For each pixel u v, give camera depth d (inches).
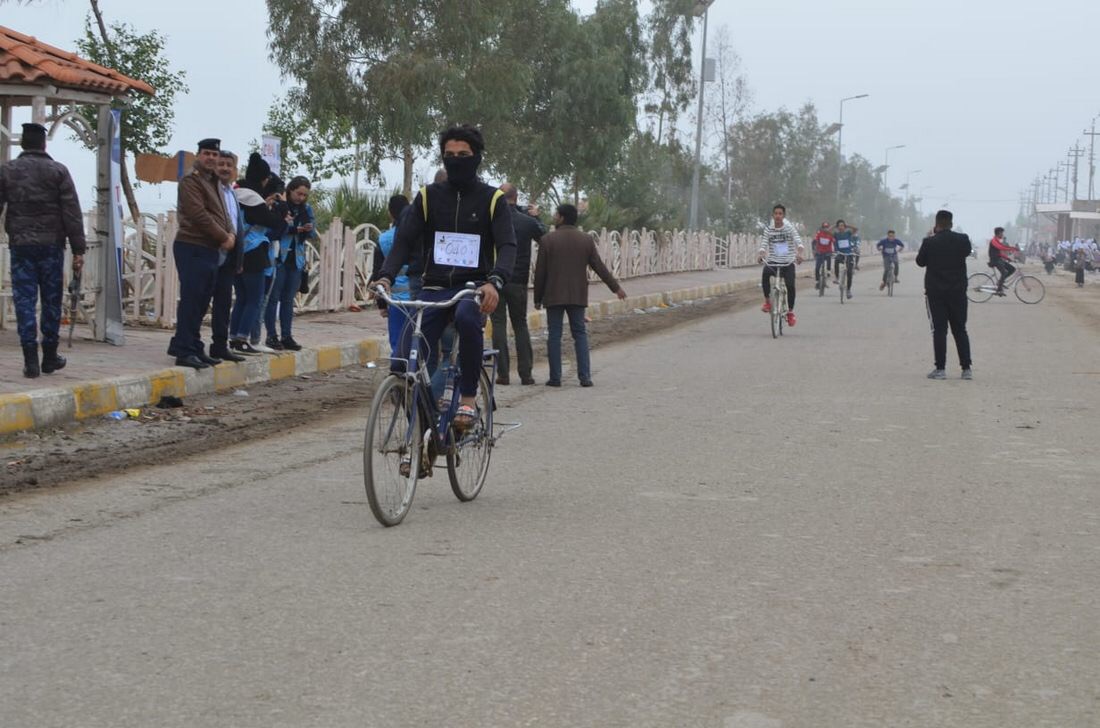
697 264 1765.5
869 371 596.1
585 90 1756.9
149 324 621.6
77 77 514.9
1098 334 850.1
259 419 420.8
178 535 256.4
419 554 242.4
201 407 438.6
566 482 320.8
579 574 228.7
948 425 423.2
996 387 533.6
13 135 564.4
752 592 217.9
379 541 253.0
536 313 840.9
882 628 198.2
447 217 275.4
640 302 1086.4
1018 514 284.8
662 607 208.1
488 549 247.0
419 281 314.5
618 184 1984.5
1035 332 863.1
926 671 178.4
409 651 184.1
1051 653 187.0
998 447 378.9
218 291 479.2
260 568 230.7
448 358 286.4
